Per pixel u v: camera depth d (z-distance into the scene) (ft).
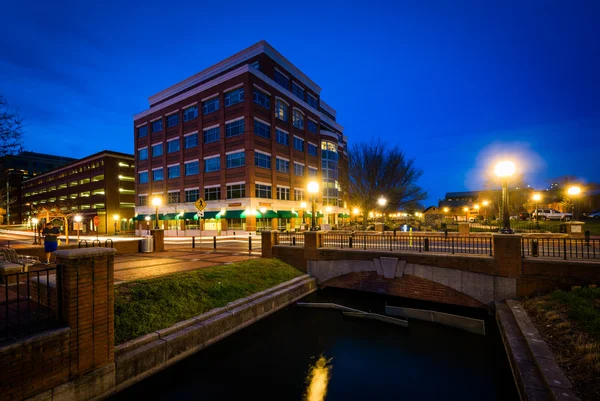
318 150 156.25
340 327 33.40
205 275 34.81
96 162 183.93
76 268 17.52
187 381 23.25
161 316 25.26
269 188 123.03
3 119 53.36
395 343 29.71
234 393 21.58
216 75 137.28
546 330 22.62
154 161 148.05
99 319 18.54
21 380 15.08
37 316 18.40
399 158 117.39
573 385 15.08
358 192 120.37
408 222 135.33
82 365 17.58
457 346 28.96
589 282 29.07
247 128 113.91
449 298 36.73
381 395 21.43
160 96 154.71
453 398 21.09
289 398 21.01
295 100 139.64
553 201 177.37
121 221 180.96
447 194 315.37
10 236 119.34
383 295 41.81
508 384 22.35
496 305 31.81
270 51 130.00
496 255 33.50
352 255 43.57
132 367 20.25
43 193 233.55
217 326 27.40
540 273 31.35
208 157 125.80
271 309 35.24
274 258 48.80
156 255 52.29
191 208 130.41
